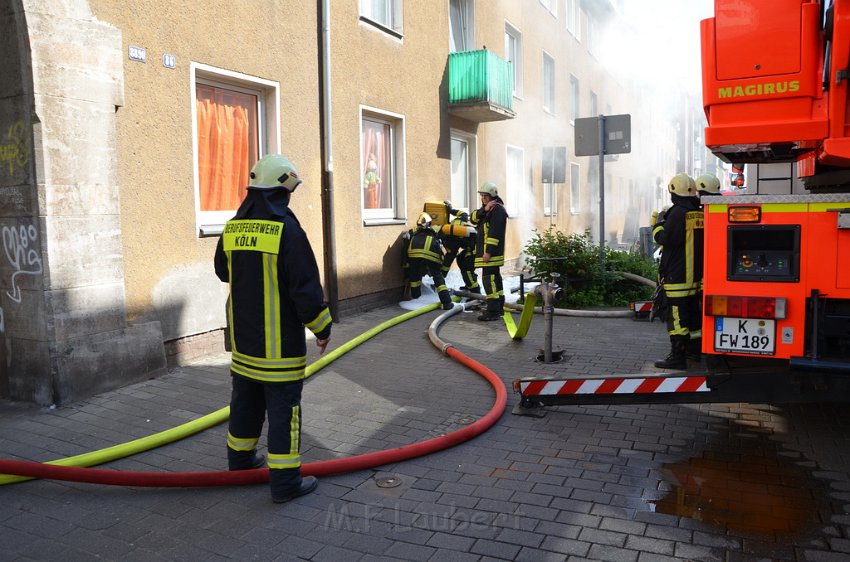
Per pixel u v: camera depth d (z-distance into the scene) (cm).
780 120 343
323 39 814
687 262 586
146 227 588
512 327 793
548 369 625
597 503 346
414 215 1065
